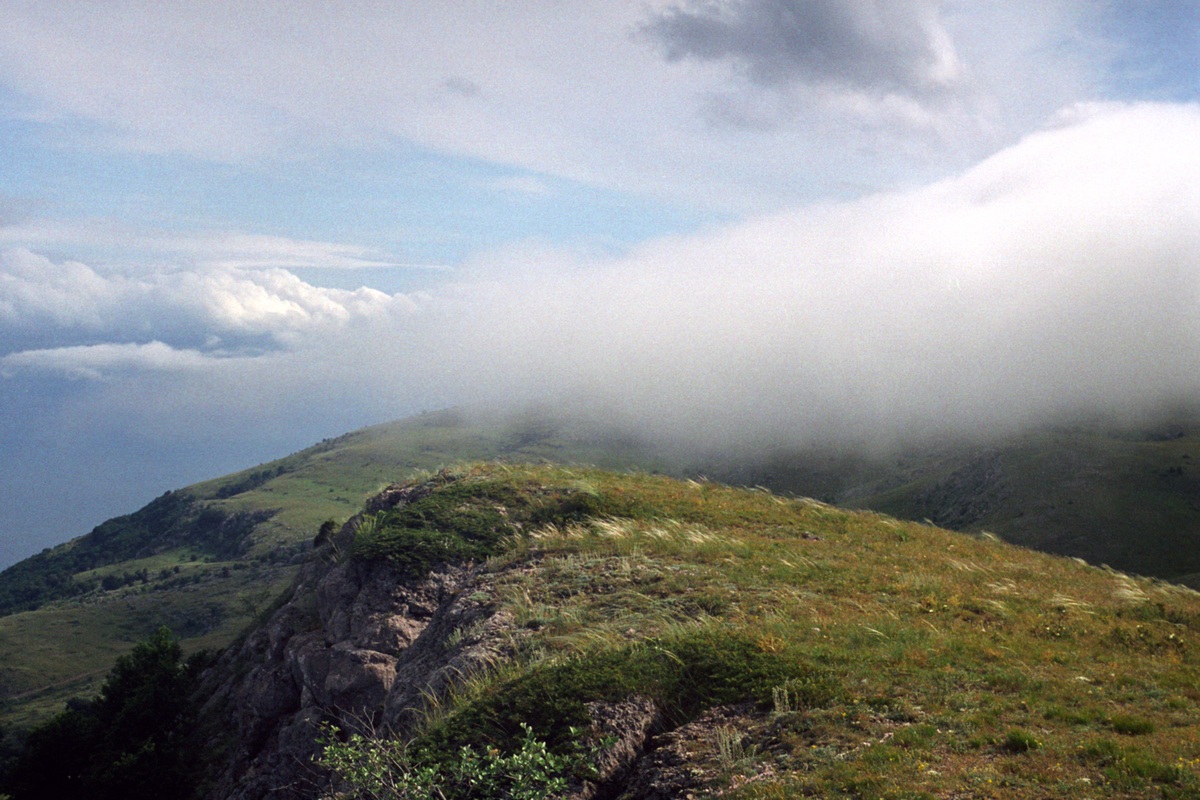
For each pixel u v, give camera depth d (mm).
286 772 23812
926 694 12250
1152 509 188750
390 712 18047
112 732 43656
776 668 13297
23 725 132500
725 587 18750
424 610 24812
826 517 29828
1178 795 8555
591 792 11508
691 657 13930
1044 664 14117
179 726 42750
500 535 27422
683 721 12789
